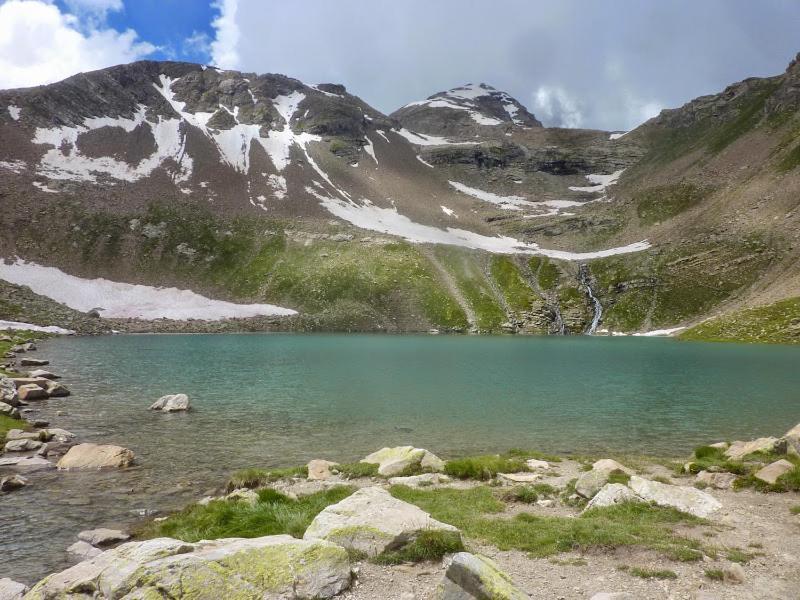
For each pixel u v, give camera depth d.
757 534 15.09
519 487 21.14
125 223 189.75
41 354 80.12
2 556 15.90
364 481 23.62
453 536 13.48
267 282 180.12
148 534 17.19
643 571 12.30
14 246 161.88
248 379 60.69
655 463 27.72
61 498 21.80
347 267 187.50
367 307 170.75
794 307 131.50
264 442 32.84
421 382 60.16
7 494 22.14
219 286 176.12
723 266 174.12
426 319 168.50
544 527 15.78
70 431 34.38
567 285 191.12
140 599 9.54
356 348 105.69
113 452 27.53
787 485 20.06
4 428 31.98
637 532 14.88
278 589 10.39
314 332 156.50
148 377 60.25
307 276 183.00
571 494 20.44
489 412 43.28
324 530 13.53
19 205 178.88
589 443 33.62
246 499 19.28
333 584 10.89
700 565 12.73
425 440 34.12
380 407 45.00
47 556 15.95
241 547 11.23
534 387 57.16
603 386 58.06
